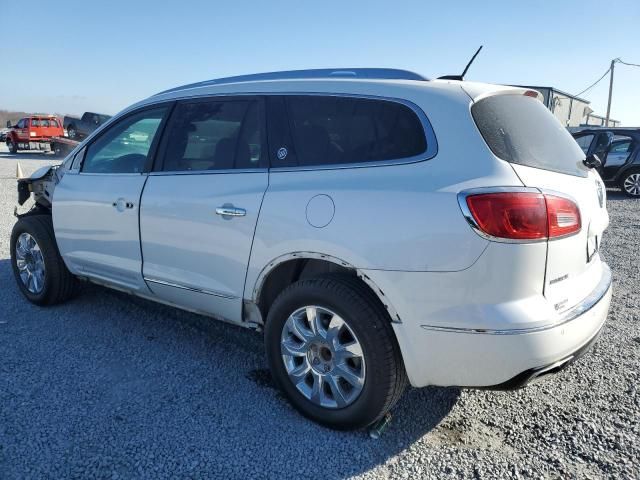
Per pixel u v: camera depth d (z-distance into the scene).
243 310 3.25
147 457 2.66
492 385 2.53
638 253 7.07
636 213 10.80
